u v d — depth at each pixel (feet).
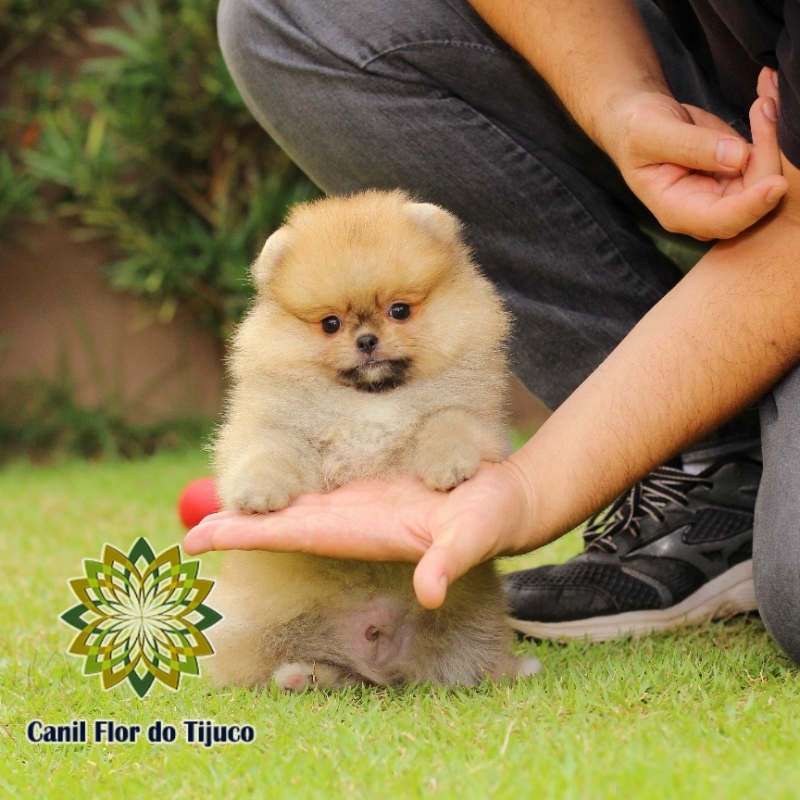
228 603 13.71
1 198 40.88
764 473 13.20
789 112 11.51
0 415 42.65
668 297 13.12
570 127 16.84
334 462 13.43
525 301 17.49
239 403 14.32
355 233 13.97
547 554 21.49
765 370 12.53
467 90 16.79
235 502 12.11
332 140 17.44
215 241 43.24
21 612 17.31
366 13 16.62
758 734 10.07
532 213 17.11
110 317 44.11
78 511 28.55
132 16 42.39
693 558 16.22
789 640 12.50
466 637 13.62
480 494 11.59
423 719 11.31
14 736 11.51
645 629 16.12
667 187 12.43
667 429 12.45
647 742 9.93
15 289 43.04
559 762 9.45
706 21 13.80
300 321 14.01
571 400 12.96
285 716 11.76
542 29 14.11
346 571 13.33
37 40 43.83
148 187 45.16
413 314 13.93
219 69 41.68
